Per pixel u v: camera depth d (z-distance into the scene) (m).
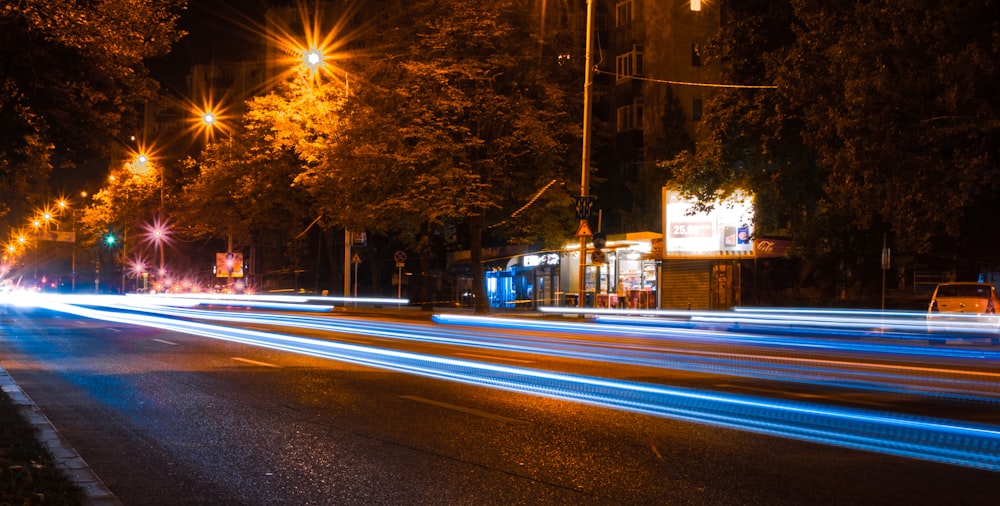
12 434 8.77
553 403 11.41
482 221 38.22
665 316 37.81
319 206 43.28
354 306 51.00
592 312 33.59
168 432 9.70
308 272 70.25
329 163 36.53
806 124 27.05
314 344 21.77
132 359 18.03
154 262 83.88
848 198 25.55
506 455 8.24
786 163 30.39
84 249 97.81
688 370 15.45
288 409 11.15
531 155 36.19
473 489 6.97
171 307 56.62
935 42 21.66
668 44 51.25
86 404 11.80
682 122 47.81
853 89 22.84
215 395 12.52
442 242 60.22
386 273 66.12
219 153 52.84
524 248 49.97
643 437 9.04
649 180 50.09
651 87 52.47
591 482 7.15
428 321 35.03
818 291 38.97
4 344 22.39
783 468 7.57
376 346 20.92
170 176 72.06
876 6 23.08
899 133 22.30
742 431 9.33
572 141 39.06
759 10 30.69
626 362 16.94
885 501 6.47
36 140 14.09
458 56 35.03
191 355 18.84
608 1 55.72
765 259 39.97
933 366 16.62
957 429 9.39
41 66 12.54
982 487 6.85
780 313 34.22
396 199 34.38
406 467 7.79
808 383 13.55
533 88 36.69
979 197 26.34
